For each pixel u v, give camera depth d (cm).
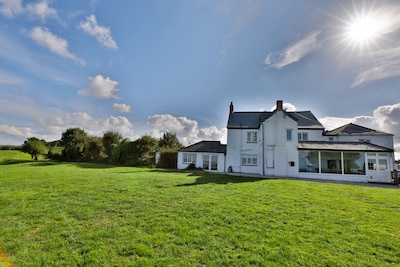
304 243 491
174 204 789
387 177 2034
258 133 2783
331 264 406
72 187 1100
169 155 3127
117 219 628
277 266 396
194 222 606
